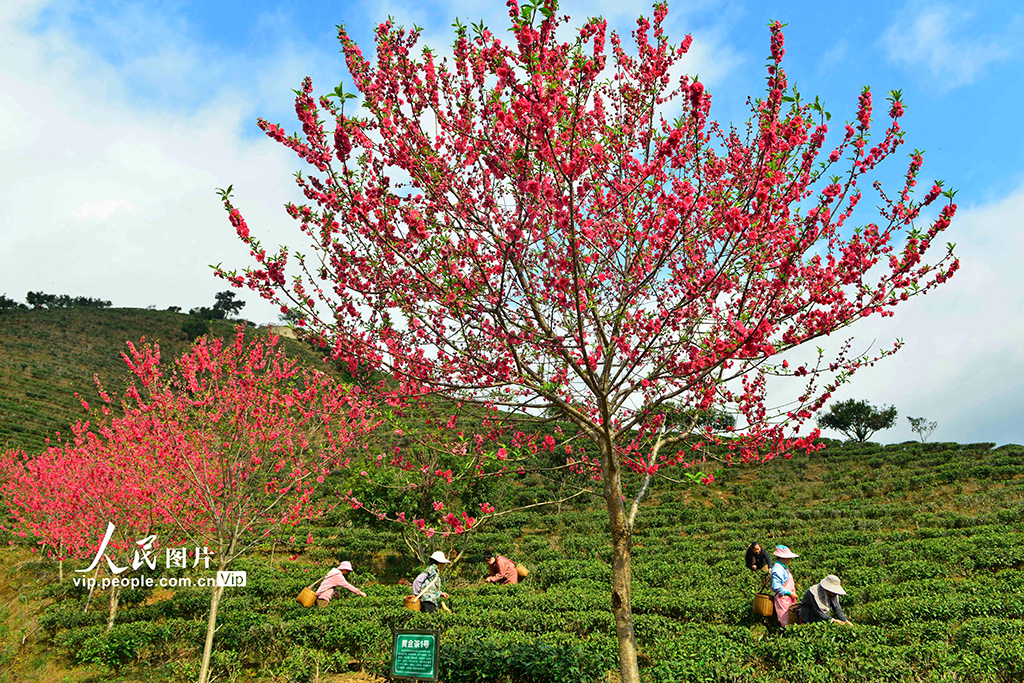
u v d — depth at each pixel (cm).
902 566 1270
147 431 800
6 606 1170
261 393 765
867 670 608
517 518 2534
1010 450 2680
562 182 459
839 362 533
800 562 1472
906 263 473
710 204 477
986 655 595
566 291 502
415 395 521
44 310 7425
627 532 527
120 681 799
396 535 2108
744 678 632
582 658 698
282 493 763
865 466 2998
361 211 459
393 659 591
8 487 1531
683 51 529
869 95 463
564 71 459
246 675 800
